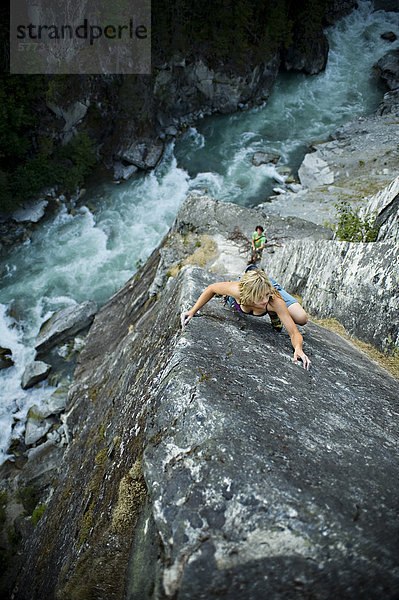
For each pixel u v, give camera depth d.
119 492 3.10
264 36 25.27
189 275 4.66
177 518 2.06
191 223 13.32
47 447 12.21
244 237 12.76
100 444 4.87
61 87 20.94
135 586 2.21
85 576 2.90
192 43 24.11
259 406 2.66
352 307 5.60
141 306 11.62
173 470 2.31
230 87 25.59
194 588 1.77
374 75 28.41
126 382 5.03
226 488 2.08
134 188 22.67
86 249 19.67
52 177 21.36
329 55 29.72
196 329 3.47
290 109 27.05
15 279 18.34
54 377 14.54
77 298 17.62
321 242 7.04
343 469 2.24
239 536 1.88
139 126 23.47
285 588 1.72
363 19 31.92
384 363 4.69
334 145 23.44
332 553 1.77
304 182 21.94
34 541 6.59
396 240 5.04
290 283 8.10
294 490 2.02
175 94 25.31
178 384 2.82
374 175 20.62
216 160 24.02
